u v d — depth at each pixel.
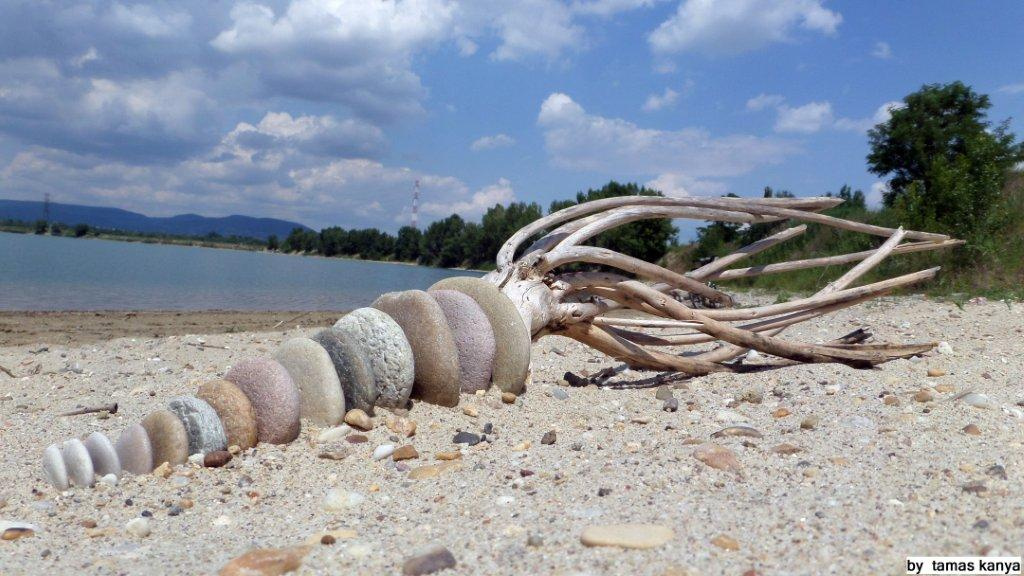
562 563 0.45
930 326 1.63
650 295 1.14
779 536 0.47
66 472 0.65
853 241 3.17
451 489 0.62
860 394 0.92
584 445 0.75
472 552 0.47
